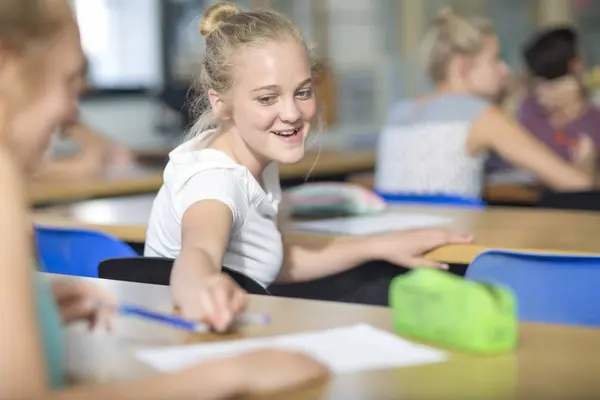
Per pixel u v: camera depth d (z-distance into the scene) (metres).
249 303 1.84
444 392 1.29
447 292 1.51
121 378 1.38
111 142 5.50
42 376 1.17
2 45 1.25
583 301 2.44
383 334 1.58
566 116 5.62
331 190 3.68
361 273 3.32
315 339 1.55
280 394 1.28
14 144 1.26
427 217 3.56
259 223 2.59
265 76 2.51
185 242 2.23
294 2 7.64
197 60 3.02
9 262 1.17
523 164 4.32
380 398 1.27
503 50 8.65
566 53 5.57
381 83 8.15
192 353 1.49
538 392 1.29
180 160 2.52
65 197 4.58
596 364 1.41
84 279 2.08
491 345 1.46
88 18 7.07
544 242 2.95
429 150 4.41
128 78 7.32
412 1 8.27
